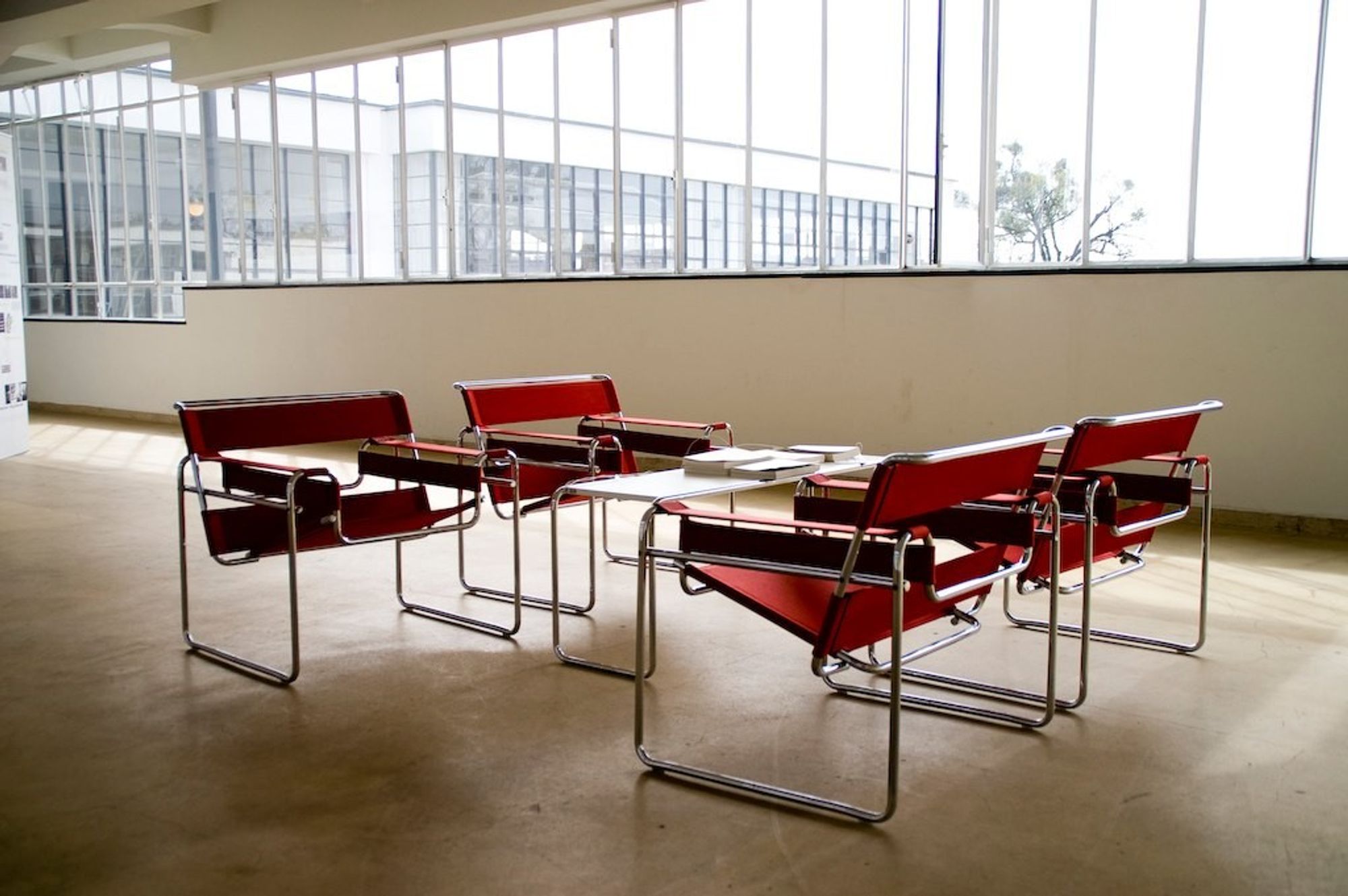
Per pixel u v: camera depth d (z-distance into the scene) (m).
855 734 3.12
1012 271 6.82
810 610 2.82
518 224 9.42
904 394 7.31
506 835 2.52
